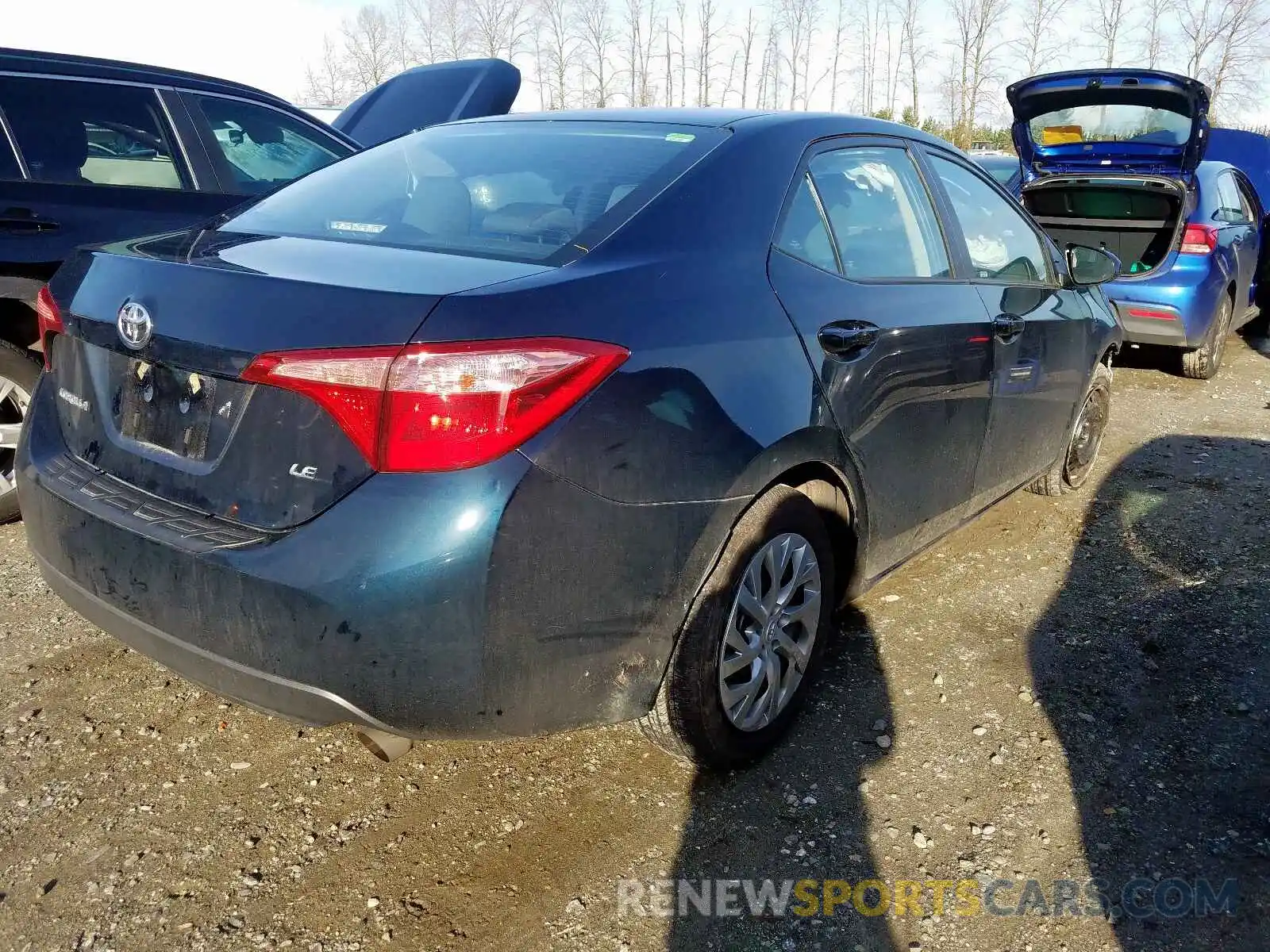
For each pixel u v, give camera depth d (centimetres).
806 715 275
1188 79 618
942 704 282
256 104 476
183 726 269
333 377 180
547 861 222
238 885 214
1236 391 668
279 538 186
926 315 282
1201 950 201
